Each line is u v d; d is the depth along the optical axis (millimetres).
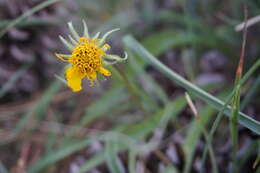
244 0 416
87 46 351
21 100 523
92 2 574
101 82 520
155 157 442
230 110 354
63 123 507
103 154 433
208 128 447
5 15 490
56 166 470
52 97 492
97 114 467
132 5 573
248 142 424
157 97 484
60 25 520
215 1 526
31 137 494
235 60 478
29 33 505
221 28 496
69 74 353
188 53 491
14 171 477
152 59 387
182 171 435
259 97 445
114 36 537
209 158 433
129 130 435
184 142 420
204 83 472
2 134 495
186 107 465
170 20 524
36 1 488
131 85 413
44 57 516
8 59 506
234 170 385
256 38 485
